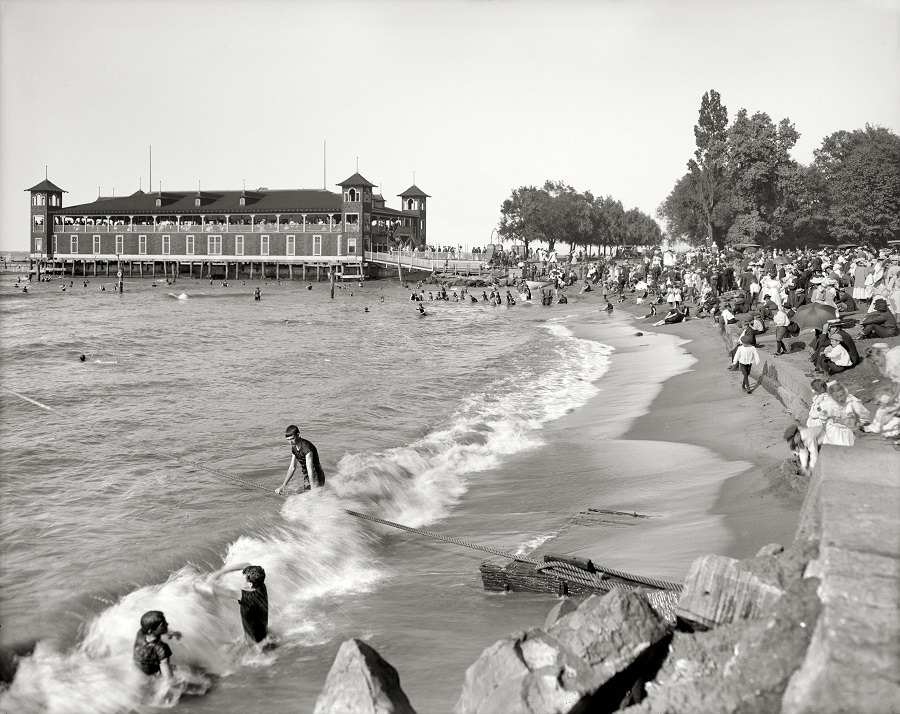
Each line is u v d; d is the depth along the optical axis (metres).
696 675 6.54
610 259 130.25
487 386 32.47
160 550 13.61
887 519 7.26
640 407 25.55
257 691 9.48
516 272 121.56
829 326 22.66
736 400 24.09
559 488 17.23
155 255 149.12
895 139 73.00
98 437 23.39
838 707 5.49
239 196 152.25
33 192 153.00
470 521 15.59
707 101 103.12
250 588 10.55
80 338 52.38
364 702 6.28
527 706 6.23
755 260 63.03
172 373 37.59
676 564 11.68
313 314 78.75
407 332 61.00
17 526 15.13
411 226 161.38
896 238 72.94
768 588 7.11
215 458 20.92
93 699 9.22
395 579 12.89
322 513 15.47
